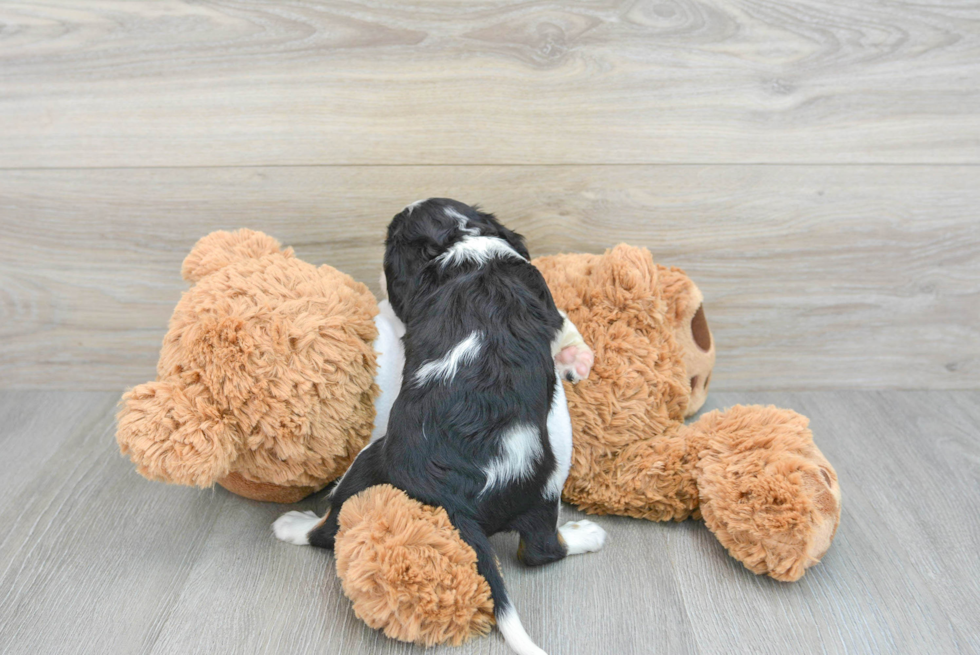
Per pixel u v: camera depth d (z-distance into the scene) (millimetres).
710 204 1774
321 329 1355
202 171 1716
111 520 1476
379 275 1828
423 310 1332
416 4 1574
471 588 1177
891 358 1936
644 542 1438
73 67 1613
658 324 1596
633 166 1737
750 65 1647
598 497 1499
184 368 1300
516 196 1764
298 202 1753
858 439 1761
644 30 1611
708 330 1762
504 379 1249
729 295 1873
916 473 1642
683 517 1479
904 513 1520
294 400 1314
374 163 1720
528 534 1314
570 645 1200
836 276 1849
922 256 1825
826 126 1703
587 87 1657
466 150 1713
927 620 1261
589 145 1715
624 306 1568
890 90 1674
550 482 1295
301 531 1413
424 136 1697
